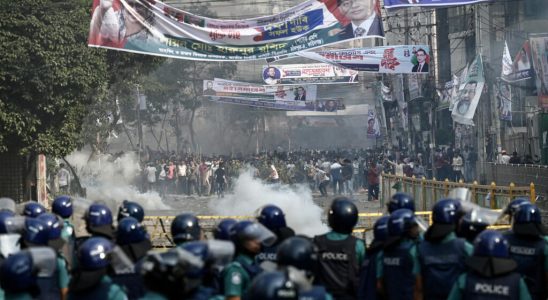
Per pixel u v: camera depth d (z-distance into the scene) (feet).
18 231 39.14
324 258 37.04
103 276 30.40
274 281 21.66
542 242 38.01
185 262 25.52
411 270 36.76
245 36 97.60
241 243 33.24
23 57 124.36
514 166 162.30
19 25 125.18
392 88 241.35
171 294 25.41
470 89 163.73
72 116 132.77
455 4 101.30
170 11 96.73
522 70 168.04
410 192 140.77
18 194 142.92
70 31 128.98
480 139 179.63
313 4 97.60
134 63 150.82
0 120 125.49
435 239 36.32
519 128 204.95
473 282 31.58
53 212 46.47
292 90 281.13
